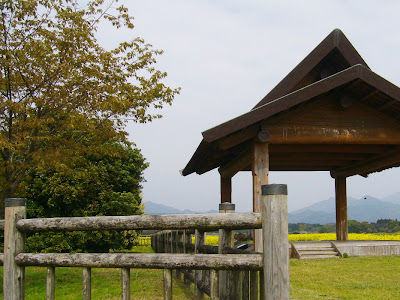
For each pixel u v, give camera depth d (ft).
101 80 32.86
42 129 32.48
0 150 30.12
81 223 12.55
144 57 35.22
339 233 52.29
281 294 9.70
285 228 9.98
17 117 31.71
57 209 57.62
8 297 13.23
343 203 52.65
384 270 33.76
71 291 26.68
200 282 19.53
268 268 9.95
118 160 64.39
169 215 11.60
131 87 34.50
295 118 27.53
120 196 60.13
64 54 31.45
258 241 25.84
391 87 25.72
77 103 32.37
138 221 11.87
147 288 26.50
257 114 24.68
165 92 35.22
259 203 26.45
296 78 28.86
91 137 38.81
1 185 30.32
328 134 27.61
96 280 31.63
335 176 53.16
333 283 27.76
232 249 14.07
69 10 32.30
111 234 60.80
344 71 25.46
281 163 45.91
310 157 40.52
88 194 58.75
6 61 29.09
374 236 77.15
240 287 13.25
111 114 33.88
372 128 28.17
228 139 26.58
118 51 34.22
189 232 24.75
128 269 12.06
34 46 30.45
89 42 32.04
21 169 30.99
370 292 24.61
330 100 28.07
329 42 28.89
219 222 10.84
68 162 32.42
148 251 75.97
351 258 42.88
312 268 35.35
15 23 30.37
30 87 31.94
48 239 54.65
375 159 41.45
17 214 13.65
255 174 26.71
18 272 13.44
